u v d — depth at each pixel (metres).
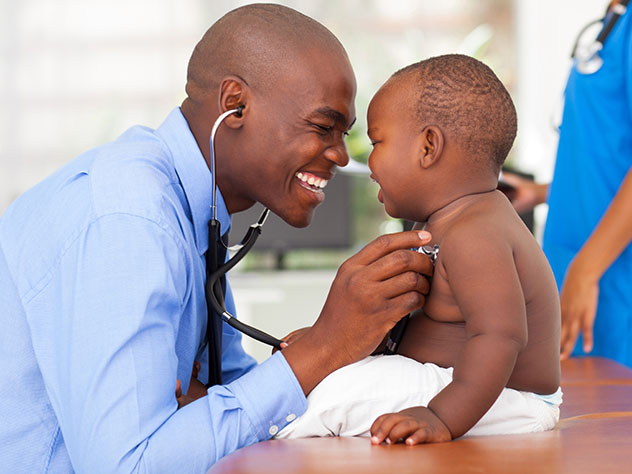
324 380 1.02
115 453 0.94
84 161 1.16
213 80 1.17
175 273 1.03
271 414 1.00
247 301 3.31
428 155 1.08
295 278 3.39
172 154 1.18
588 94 1.82
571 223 1.91
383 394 1.00
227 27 1.17
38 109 5.88
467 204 1.08
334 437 0.99
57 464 1.10
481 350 0.93
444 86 1.07
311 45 1.15
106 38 5.92
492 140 1.08
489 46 6.39
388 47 6.36
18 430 1.09
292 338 1.20
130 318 0.97
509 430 1.02
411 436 0.89
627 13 1.77
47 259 1.05
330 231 3.54
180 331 1.13
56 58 5.89
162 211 1.04
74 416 0.97
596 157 1.83
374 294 0.99
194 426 0.98
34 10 5.87
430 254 1.05
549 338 1.04
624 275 1.79
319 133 1.16
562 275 1.92
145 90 5.94
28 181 5.87
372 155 1.13
